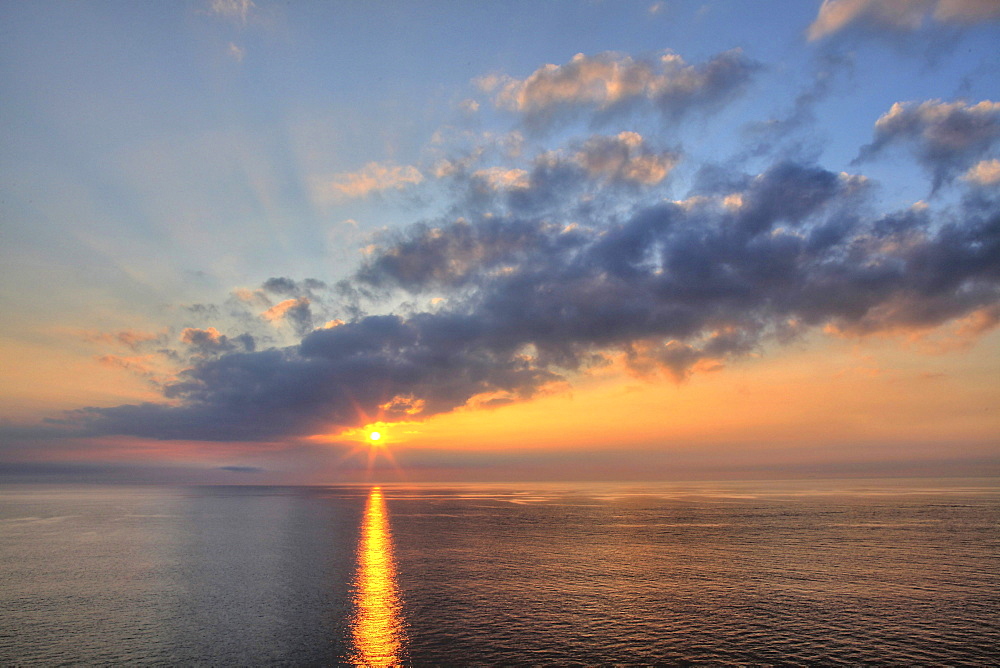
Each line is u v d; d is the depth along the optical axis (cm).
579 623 3581
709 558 5706
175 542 7150
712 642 3250
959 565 5306
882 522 8725
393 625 3562
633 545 6594
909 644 3206
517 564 5450
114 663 2981
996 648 3148
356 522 9388
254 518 10288
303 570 5241
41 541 7294
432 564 5484
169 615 3791
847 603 3994
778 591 4334
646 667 2922
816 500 13725
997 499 13562
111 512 11738
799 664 2955
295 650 3162
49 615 3806
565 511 11231
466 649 3164
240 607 3978
